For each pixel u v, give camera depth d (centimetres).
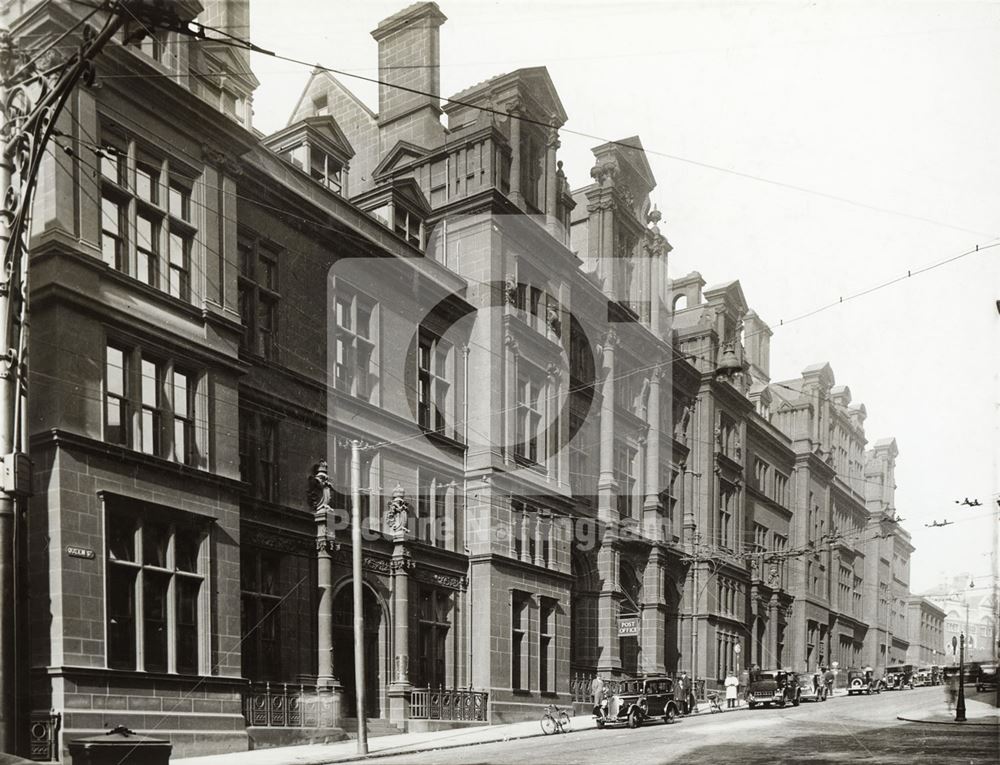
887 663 6869
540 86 3884
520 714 3350
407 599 3031
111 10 1522
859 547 6969
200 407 2341
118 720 1995
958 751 2033
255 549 2567
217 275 2447
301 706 2569
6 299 1634
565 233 4103
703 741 2330
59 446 1981
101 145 2178
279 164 2798
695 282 5434
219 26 2692
